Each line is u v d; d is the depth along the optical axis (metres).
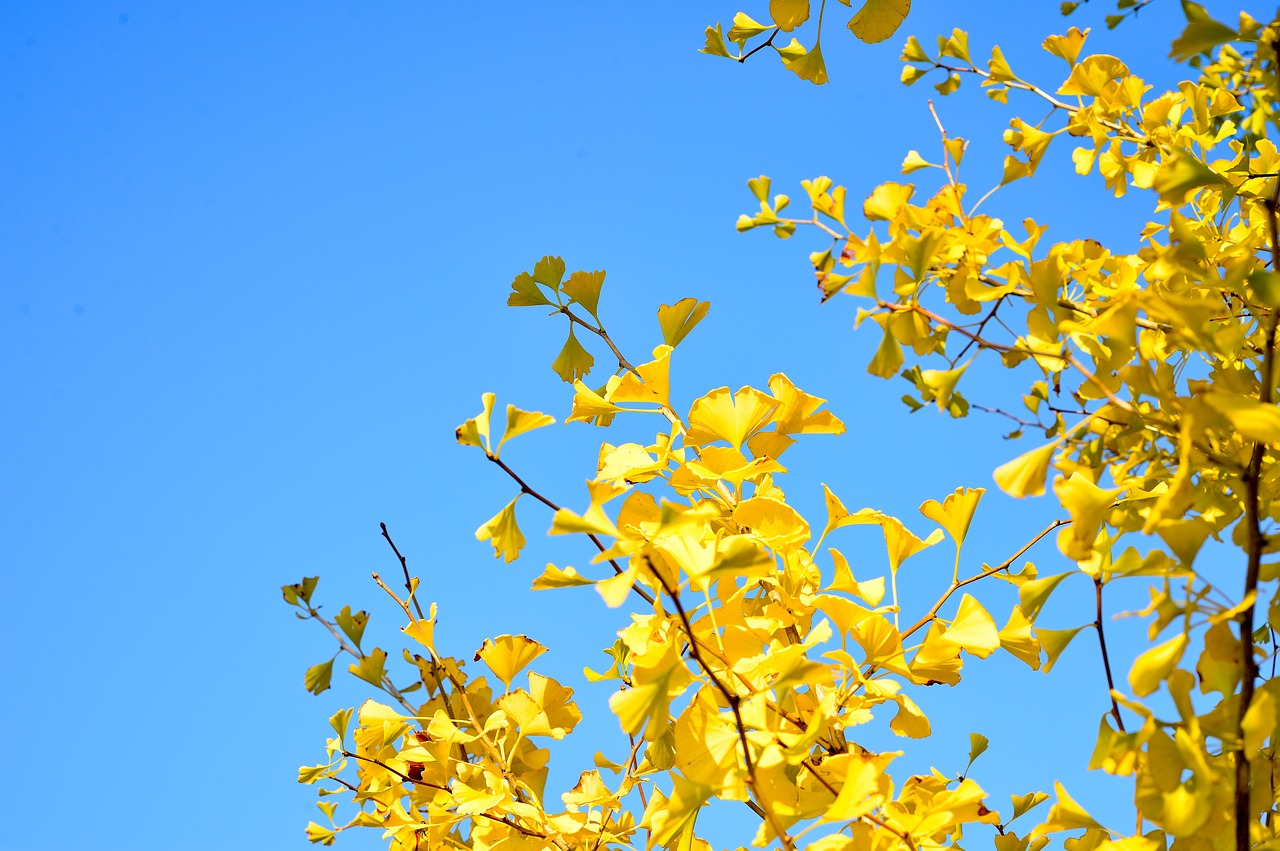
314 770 2.14
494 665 2.06
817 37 1.96
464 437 1.92
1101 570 1.88
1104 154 2.02
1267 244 1.95
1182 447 1.72
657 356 1.98
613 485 1.91
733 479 1.93
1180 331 1.76
